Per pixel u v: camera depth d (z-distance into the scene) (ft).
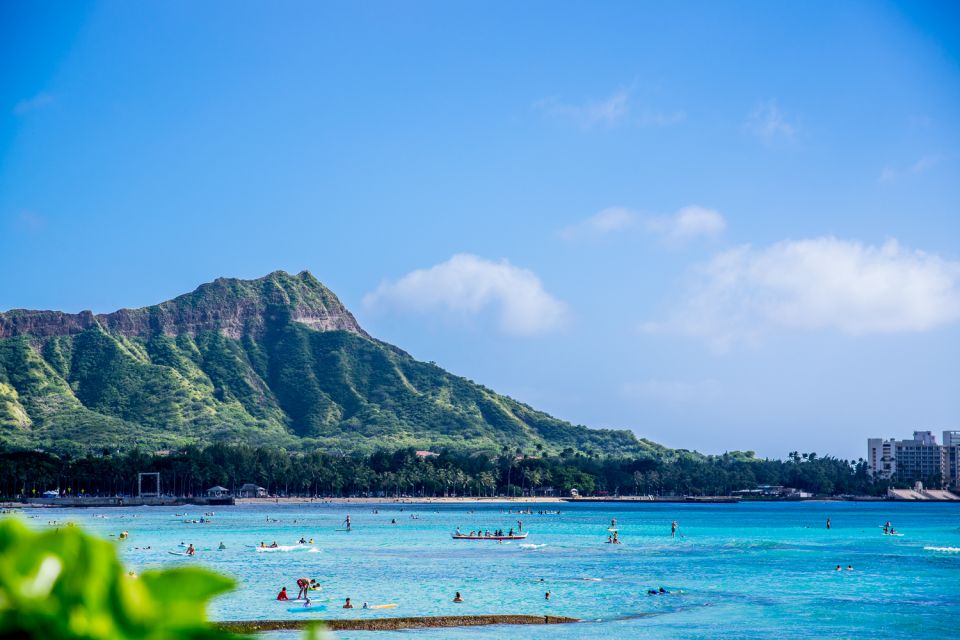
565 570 461.78
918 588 390.21
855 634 285.43
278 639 264.11
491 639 271.08
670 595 366.43
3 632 17.52
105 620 18.22
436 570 458.50
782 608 333.62
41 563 18.04
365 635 275.39
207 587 19.30
